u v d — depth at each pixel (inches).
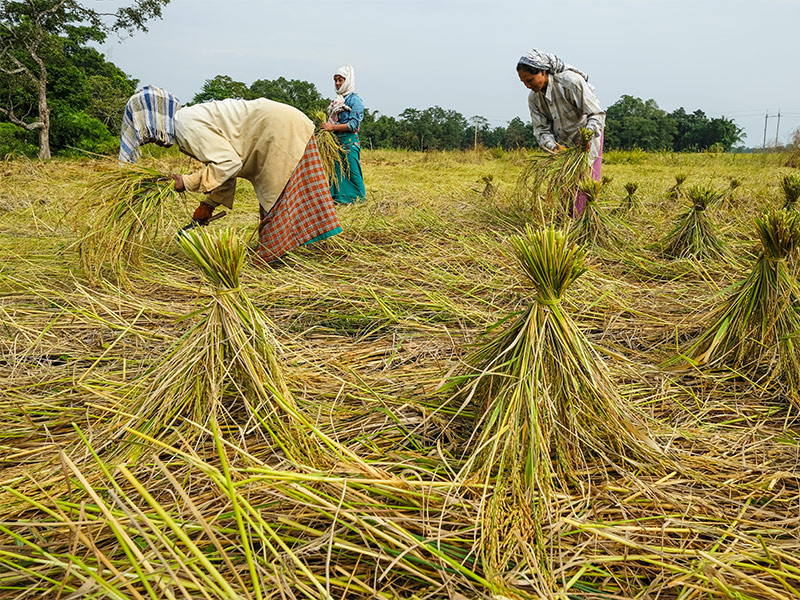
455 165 660.7
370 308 126.0
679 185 297.7
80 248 143.2
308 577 48.7
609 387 72.2
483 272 155.3
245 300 76.9
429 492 58.6
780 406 86.0
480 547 51.8
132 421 69.5
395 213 247.4
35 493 60.2
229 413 76.9
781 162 669.9
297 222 163.9
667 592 51.1
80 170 363.9
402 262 162.4
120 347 104.3
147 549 51.3
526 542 54.0
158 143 153.0
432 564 50.2
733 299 99.3
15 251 165.3
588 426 69.9
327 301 132.3
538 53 206.5
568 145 220.7
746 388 91.4
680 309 126.5
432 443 74.4
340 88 262.7
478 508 57.1
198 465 49.4
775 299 91.7
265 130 154.5
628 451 70.6
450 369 93.5
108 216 140.9
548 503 57.9
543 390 66.9
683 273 154.8
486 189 274.1
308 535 55.3
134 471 63.6
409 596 49.8
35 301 129.3
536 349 68.6
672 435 76.1
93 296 131.1
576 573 52.0
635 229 211.2
